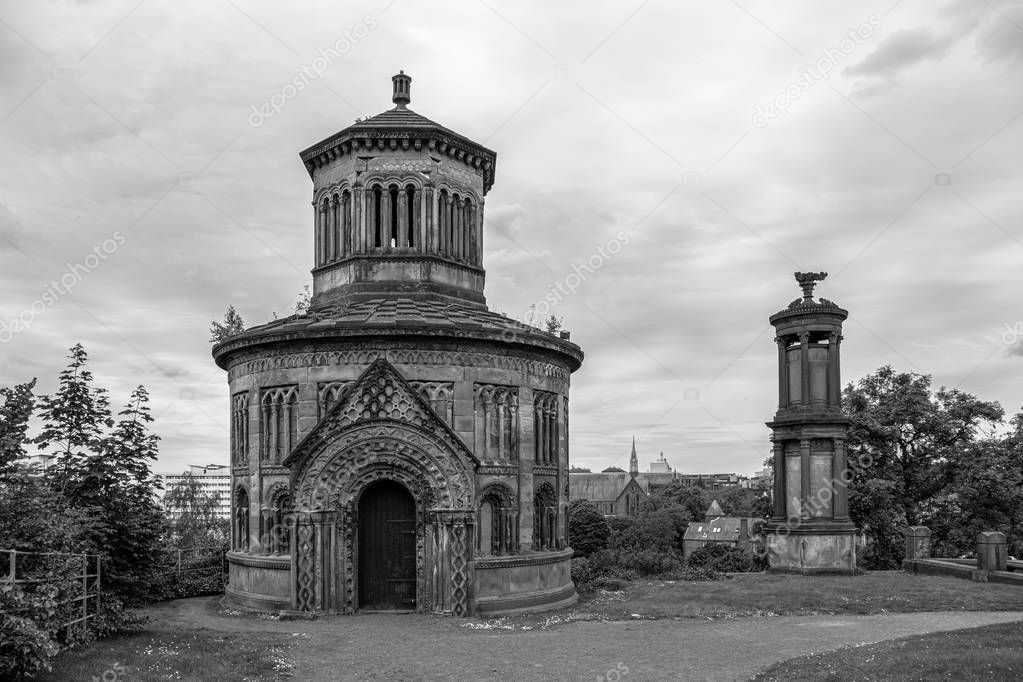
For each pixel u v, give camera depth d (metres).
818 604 30.41
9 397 22.05
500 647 23.17
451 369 31.28
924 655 19.84
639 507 184.12
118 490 24.61
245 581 32.34
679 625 26.86
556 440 34.62
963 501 57.81
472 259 36.81
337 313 32.56
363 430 29.34
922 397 56.34
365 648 23.06
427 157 35.31
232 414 34.75
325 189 36.44
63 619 20.72
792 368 41.56
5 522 20.19
